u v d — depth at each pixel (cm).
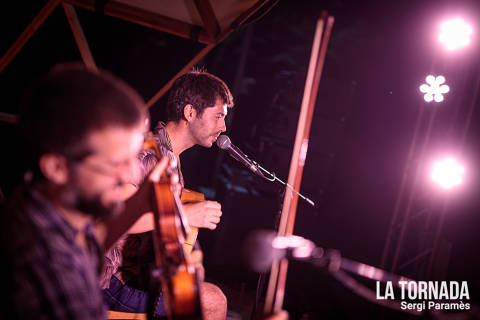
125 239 197
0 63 330
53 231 98
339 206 719
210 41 345
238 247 498
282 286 132
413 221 457
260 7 296
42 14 324
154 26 337
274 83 598
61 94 96
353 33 745
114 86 101
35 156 100
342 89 572
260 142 556
